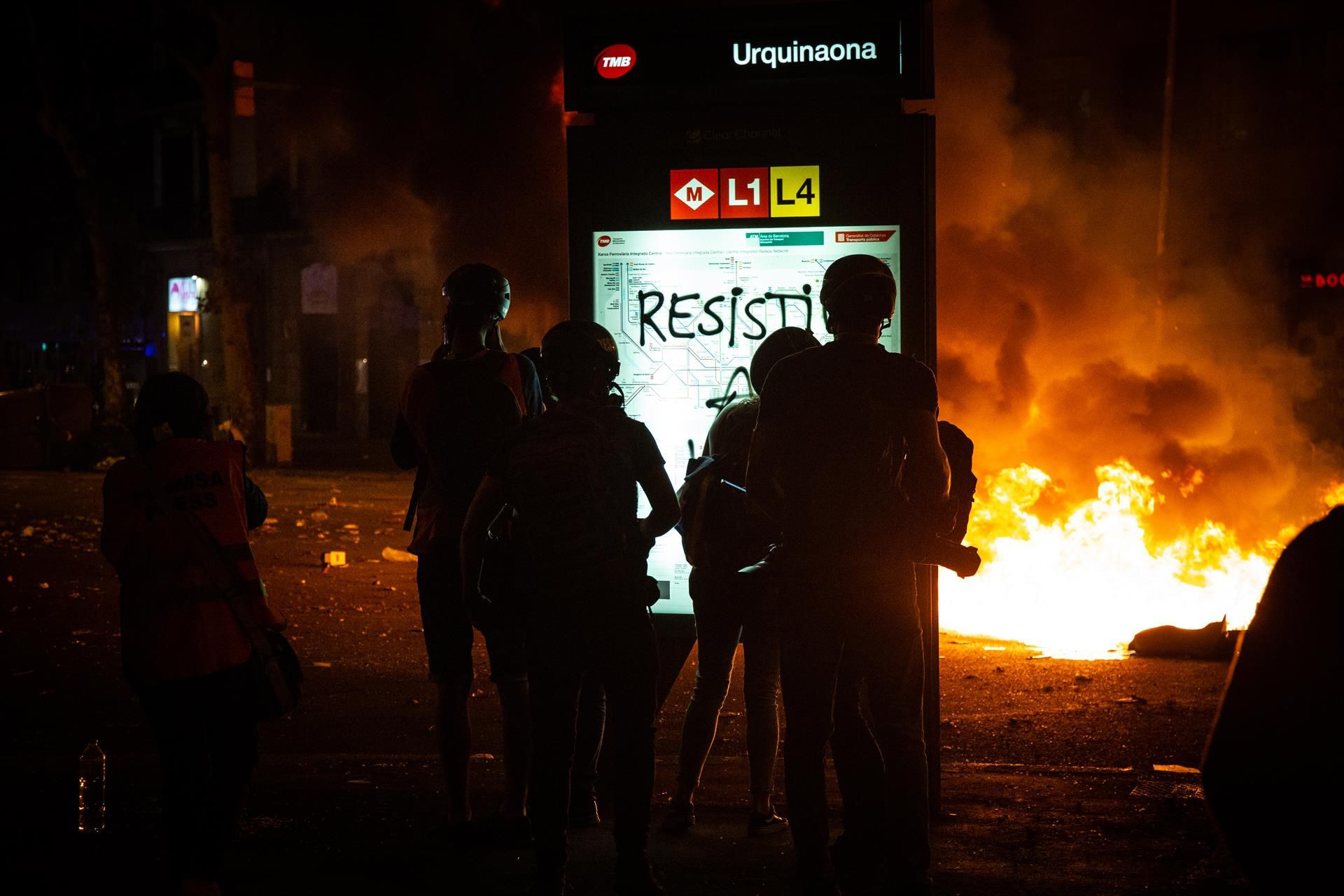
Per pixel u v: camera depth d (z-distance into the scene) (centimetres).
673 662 836
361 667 1287
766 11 786
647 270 830
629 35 803
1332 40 3397
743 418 725
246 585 617
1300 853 195
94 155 4731
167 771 613
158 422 635
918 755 601
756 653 744
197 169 6025
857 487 602
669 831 759
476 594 645
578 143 823
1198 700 1129
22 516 2664
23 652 1345
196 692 607
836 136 791
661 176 816
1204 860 702
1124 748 971
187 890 603
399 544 2262
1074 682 1205
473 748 983
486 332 779
